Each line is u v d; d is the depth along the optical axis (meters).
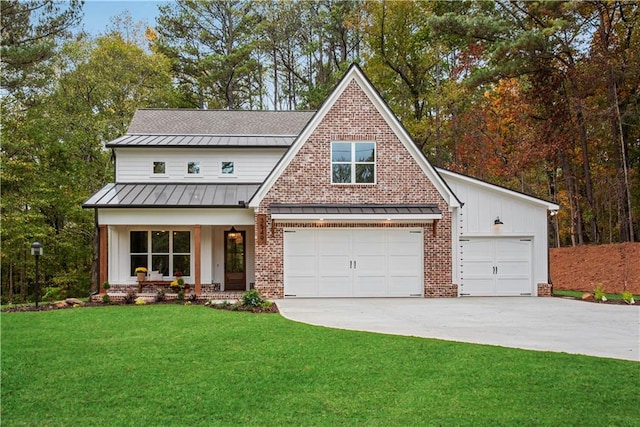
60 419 6.07
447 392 6.96
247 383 7.39
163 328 11.80
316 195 19.28
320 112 19.42
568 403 6.52
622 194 27.22
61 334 11.11
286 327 11.85
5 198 27.98
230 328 11.73
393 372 7.91
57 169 30.89
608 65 26.23
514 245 20.25
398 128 19.55
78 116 30.38
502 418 6.02
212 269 21.34
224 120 26.23
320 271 19.25
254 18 42.53
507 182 36.78
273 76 46.53
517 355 8.96
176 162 22.66
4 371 8.08
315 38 44.41
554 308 15.98
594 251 27.45
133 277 20.59
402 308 15.88
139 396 6.87
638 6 26.97
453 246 19.73
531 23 29.45
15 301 30.25
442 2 33.34
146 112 26.58
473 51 33.72
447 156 38.94
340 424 5.85
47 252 30.44
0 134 27.81
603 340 10.48
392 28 34.91
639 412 6.21
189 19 40.59
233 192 21.03
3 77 26.48
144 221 18.98
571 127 29.64
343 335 10.81
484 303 17.39
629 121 28.91
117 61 32.50
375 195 19.45
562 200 35.56
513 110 34.94
